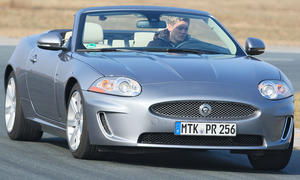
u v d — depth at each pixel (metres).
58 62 20.44
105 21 21.50
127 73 17.88
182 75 17.97
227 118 17.38
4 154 19.56
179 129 17.17
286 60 70.62
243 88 17.77
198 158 20.70
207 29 21.97
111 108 17.38
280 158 18.69
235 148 17.55
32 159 18.69
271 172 18.77
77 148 18.55
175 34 21.30
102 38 20.92
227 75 18.25
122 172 16.88
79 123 18.72
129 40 20.94
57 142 23.00
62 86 19.48
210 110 17.30
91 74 18.14
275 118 17.78
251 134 17.52
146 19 21.66
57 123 20.36
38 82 21.58
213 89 17.50
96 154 18.27
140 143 17.30
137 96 17.33
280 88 18.23
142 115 17.19
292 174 18.48
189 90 17.36
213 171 18.02
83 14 21.89
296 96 42.12
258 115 17.52
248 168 19.42
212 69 18.53
